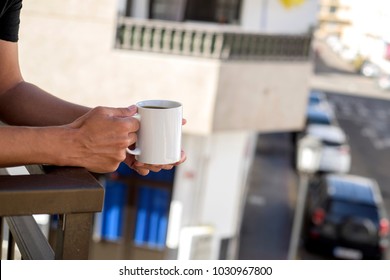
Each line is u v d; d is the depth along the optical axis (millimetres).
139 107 2650
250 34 18453
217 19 21406
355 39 40375
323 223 25781
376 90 60094
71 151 2217
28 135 2180
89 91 17953
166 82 17844
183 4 21078
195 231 21422
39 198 1869
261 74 18562
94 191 1926
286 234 29984
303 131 39188
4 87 2865
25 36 17688
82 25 17672
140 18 21078
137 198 21906
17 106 2842
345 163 36625
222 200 21906
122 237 22156
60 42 17719
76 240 1945
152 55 17859
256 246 28516
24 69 17844
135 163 2746
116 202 22000
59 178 2010
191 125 18047
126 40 18078
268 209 32906
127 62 17828
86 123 2260
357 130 49625
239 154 21734
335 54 54469
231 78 17984
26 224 2484
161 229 21906
